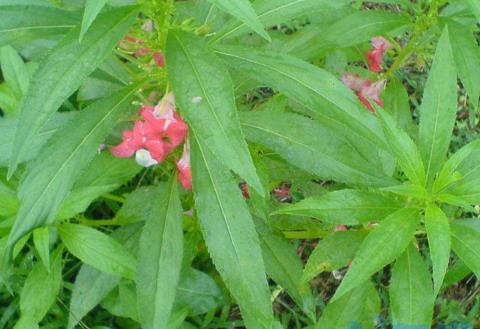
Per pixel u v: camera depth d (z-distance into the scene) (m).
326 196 0.31
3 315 0.49
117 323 0.52
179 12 0.37
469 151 0.31
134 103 0.37
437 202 0.32
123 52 0.34
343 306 0.36
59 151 0.30
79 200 0.36
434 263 0.28
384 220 0.30
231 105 0.26
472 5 0.31
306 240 0.59
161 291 0.35
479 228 0.32
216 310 0.55
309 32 0.41
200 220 0.31
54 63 0.26
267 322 0.31
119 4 0.32
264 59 0.31
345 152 0.33
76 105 0.55
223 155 0.25
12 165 0.26
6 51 0.44
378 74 0.50
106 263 0.37
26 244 0.49
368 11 0.40
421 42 0.44
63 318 0.49
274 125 0.34
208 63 0.27
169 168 0.41
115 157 0.39
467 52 0.38
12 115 0.39
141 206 0.42
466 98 0.69
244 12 0.24
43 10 0.30
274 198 0.55
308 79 0.30
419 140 0.32
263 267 0.31
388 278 0.59
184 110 0.26
